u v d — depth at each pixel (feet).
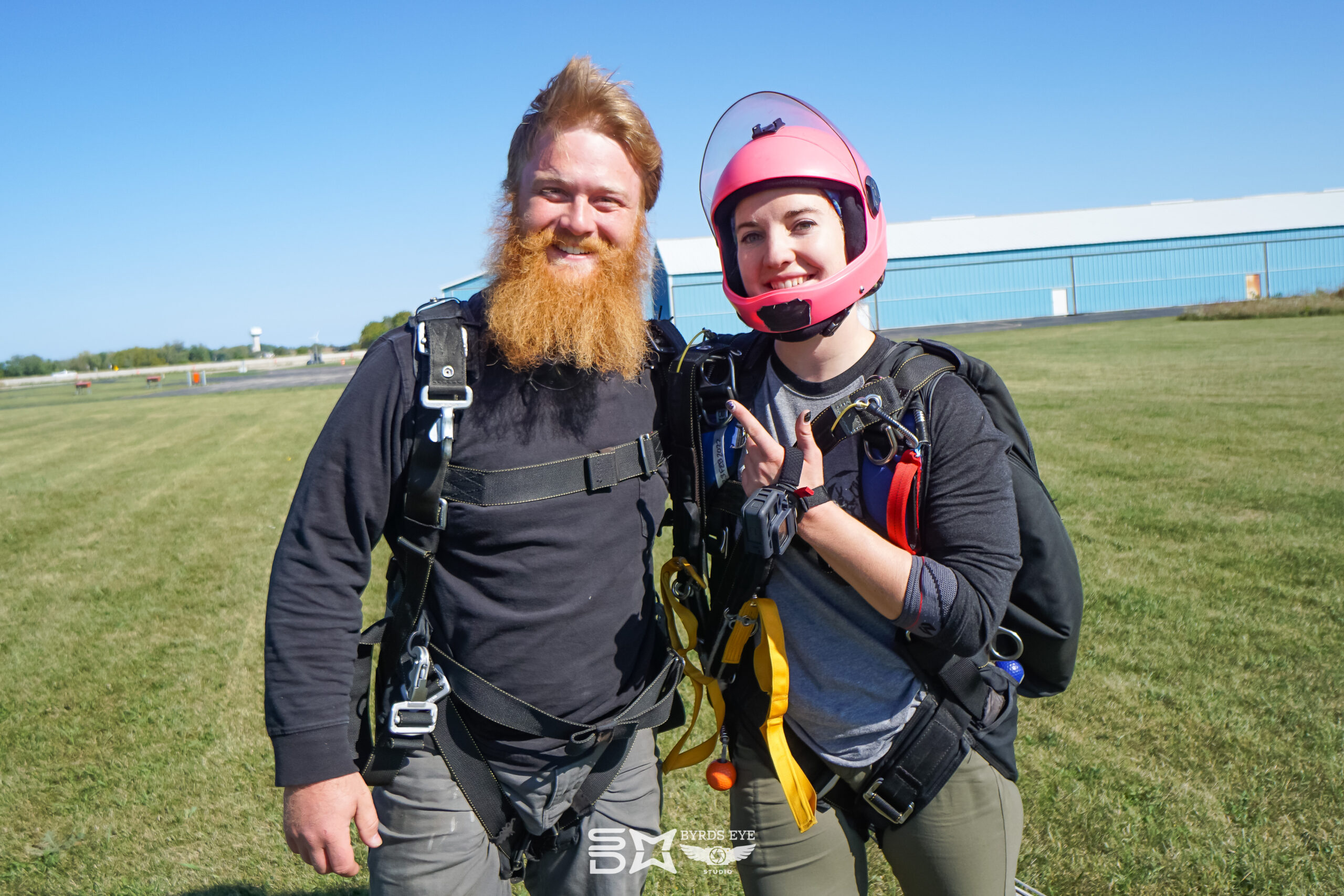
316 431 49.16
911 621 4.09
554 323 4.49
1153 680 11.28
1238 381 38.93
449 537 4.51
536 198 4.77
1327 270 135.74
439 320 4.51
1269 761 9.32
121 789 10.42
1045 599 4.69
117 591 18.97
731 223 4.95
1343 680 11.03
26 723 12.36
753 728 4.96
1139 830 8.29
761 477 4.26
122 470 38.83
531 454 4.50
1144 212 140.26
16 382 232.53
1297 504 18.86
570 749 4.59
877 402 4.29
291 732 4.12
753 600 4.74
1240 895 7.38
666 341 5.42
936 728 4.56
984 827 4.67
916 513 4.29
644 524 4.86
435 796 4.60
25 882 8.71
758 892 5.01
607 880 4.90
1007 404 4.74
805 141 4.53
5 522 27.91
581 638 4.57
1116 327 87.30
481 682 4.48
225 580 19.35
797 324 4.38
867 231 4.58
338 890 8.41
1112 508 19.39
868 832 5.05
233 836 9.36
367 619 15.58
